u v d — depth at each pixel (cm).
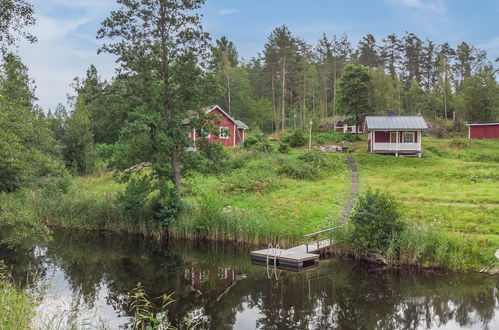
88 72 6144
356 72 5056
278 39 6656
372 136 4362
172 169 2523
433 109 7312
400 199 2625
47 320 1071
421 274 1652
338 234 1900
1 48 1305
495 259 1639
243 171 3444
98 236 2447
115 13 2267
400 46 8762
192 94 2427
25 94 3058
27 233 1617
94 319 1212
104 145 4403
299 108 8119
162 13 2317
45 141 1709
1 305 927
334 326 1204
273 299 1432
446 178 3173
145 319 1238
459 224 2038
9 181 1752
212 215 2253
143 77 2369
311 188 3044
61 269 1798
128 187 2483
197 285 1598
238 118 7581
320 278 1644
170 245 2247
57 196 2820
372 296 1443
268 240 2138
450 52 8669
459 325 1192
